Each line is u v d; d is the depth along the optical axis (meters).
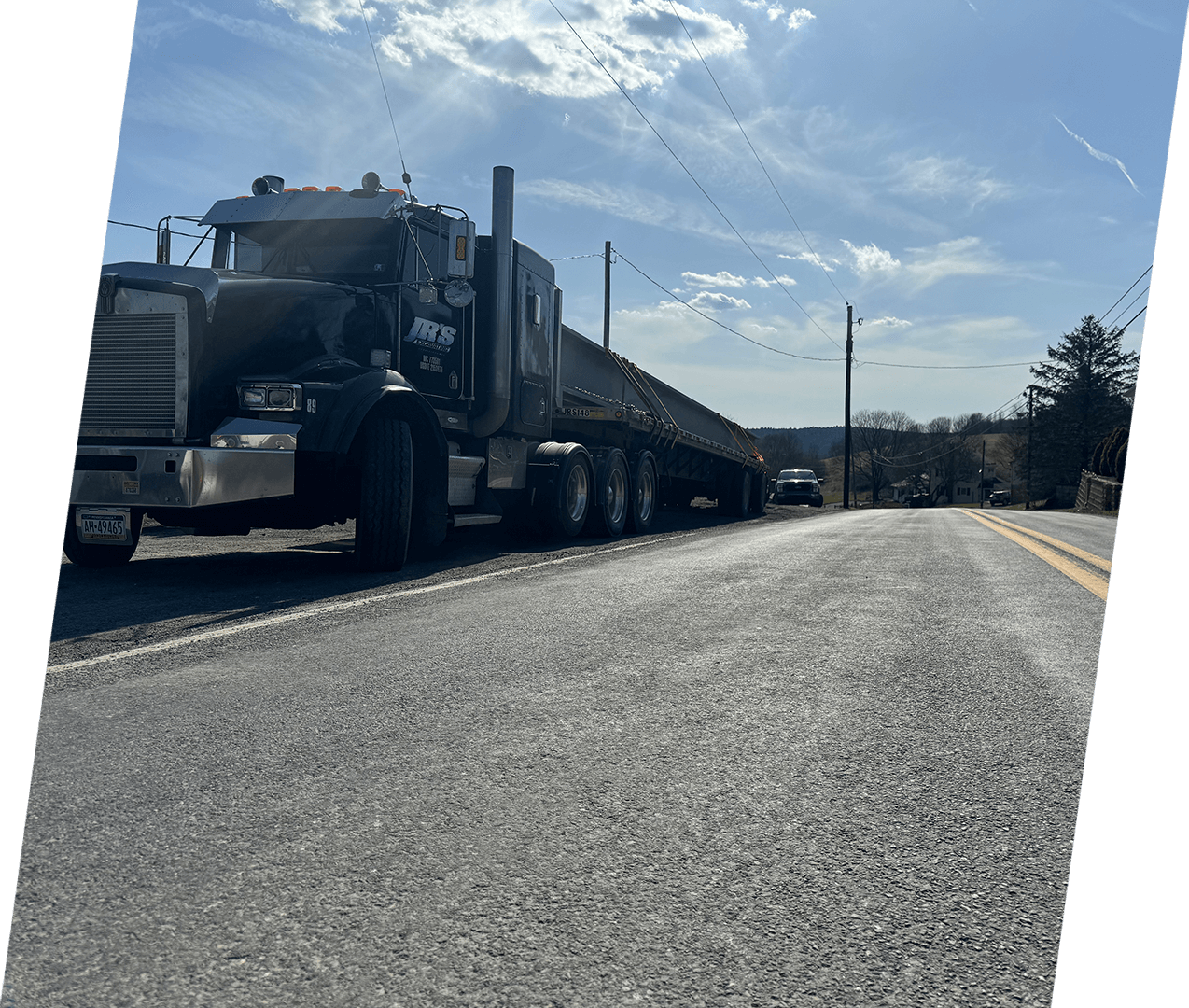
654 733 2.76
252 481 6.21
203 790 2.24
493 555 8.88
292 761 2.48
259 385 6.38
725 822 2.04
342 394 6.68
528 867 1.80
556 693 3.26
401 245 7.91
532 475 10.58
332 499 7.16
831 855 1.87
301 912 1.60
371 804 2.15
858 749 2.62
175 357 6.12
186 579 6.66
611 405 12.79
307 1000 1.32
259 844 1.91
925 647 4.15
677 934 1.53
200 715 2.94
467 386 8.90
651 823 2.04
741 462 20.14
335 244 7.93
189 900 1.65
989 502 98.69
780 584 6.47
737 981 1.38
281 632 4.48
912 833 1.99
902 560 8.48
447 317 8.55
